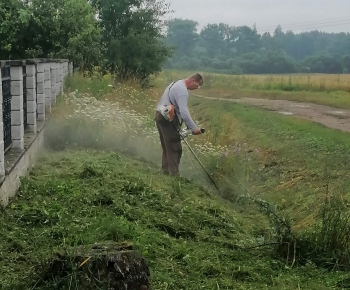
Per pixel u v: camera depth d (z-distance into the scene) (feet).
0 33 65.41
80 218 19.38
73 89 49.32
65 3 67.26
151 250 17.37
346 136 46.42
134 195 23.63
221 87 131.13
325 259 19.11
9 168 20.47
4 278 14.61
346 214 21.33
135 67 87.71
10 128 24.29
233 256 18.88
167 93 30.96
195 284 15.80
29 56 66.13
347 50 453.17
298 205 28.17
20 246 16.76
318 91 118.32
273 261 18.93
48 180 23.81
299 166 35.73
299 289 16.55
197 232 20.99
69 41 66.49
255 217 26.21
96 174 25.25
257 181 34.55
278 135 49.01
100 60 74.43
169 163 30.96
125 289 13.00
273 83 132.36
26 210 19.74
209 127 48.52
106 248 13.74
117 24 89.86
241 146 44.80
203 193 28.30
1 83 20.95
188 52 354.74
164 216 21.75
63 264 13.67
